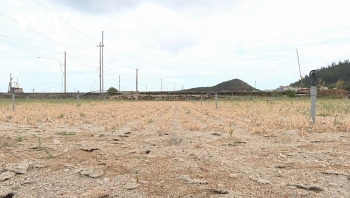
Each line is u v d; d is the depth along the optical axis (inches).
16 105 898.7
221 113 585.6
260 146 227.9
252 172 153.8
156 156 191.2
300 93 2340.1
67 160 176.6
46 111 617.0
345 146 222.5
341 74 6230.3
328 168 160.4
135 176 145.5
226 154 198.7
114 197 116.7
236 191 124.1
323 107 710.5
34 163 166.2
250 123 390.9
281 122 380.8
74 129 338.0
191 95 2239.2
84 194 119.2
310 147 220.1
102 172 150.6
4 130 314.5
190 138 270.4
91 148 212.5
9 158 177.9
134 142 246.7
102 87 1902.1
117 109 736.3
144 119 452.4
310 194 120.5
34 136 258.2
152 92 2471.7
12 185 129.3
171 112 657.0
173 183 134.5
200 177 144.3
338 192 122.6
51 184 131.9
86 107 821.2
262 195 119.5
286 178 142.8
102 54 1900.8
